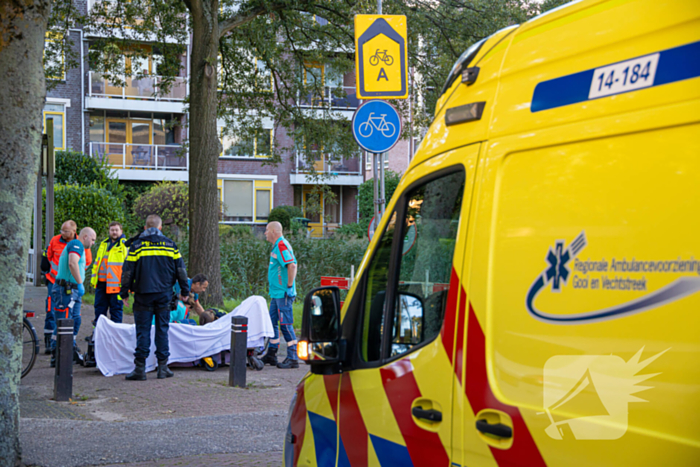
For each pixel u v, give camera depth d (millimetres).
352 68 18266
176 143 32375
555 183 1759
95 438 5234
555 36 1872
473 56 2230
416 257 2289
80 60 29938
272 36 17109
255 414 6199
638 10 1629
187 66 31594
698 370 1363
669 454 1396
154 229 7957
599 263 1602
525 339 1773
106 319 8117
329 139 18250
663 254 1465
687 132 1464
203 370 8672
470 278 1980
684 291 1413
